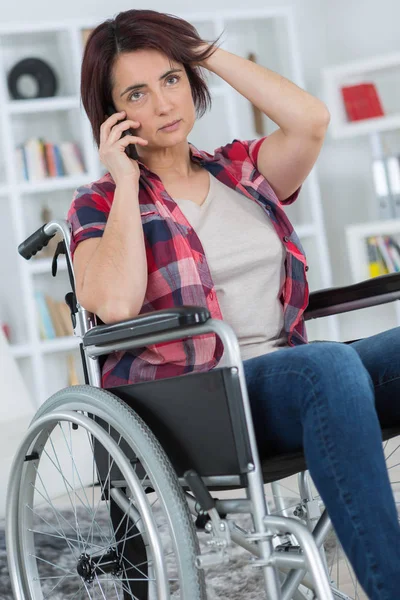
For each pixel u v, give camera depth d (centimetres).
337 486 128
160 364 167
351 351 139
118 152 174
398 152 588
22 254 199
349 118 571
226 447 139
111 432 168
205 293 172
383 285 193
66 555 272
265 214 186
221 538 141
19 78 539
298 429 141
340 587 220
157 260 173
